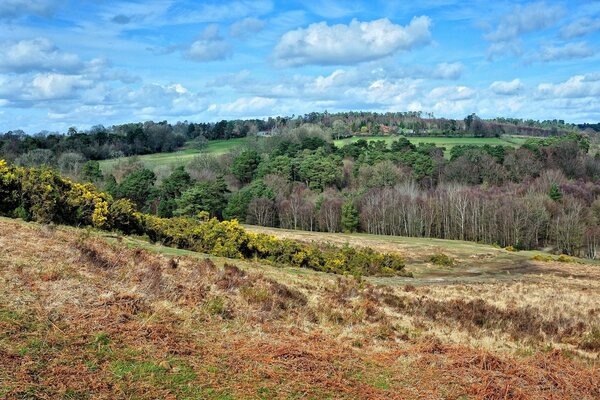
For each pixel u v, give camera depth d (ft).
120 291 35.42
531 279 108.99
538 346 43.73
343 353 32.65
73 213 69.26
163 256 57.57
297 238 184.14
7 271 34.45
